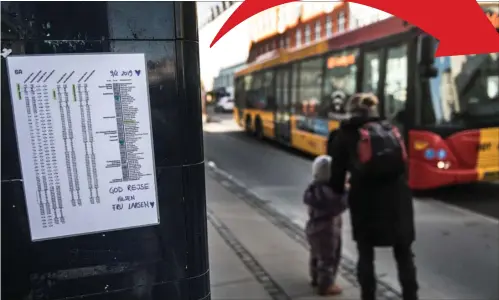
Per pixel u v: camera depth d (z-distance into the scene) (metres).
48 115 1.20
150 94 1.28
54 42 1.19
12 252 1.22
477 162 6.69
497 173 6.77
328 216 3.59
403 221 2.96
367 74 8.18
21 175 1.21
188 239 1.36
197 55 1.35
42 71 1.19
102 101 1.24
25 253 1.23
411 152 6.87
